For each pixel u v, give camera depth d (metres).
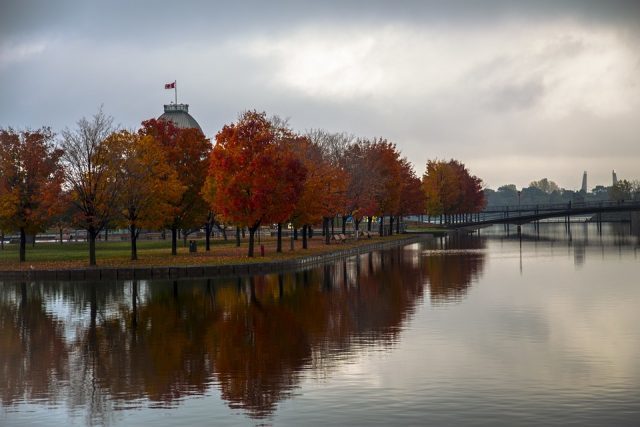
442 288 42.91
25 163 61.97
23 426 17.64
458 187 148.25
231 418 17.86
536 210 144.50
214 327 30.70
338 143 107.62
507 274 50.97
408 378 21.27
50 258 65.88
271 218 62.28
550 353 24.31
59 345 27.52
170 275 52.50
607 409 18.02
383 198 104.75
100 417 18.23
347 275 52.12
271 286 45.69
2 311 36.81
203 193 67.44
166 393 20.25
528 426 16.81
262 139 60.72
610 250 77.44
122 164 60.00
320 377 21.58
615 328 28.81
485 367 22.47
